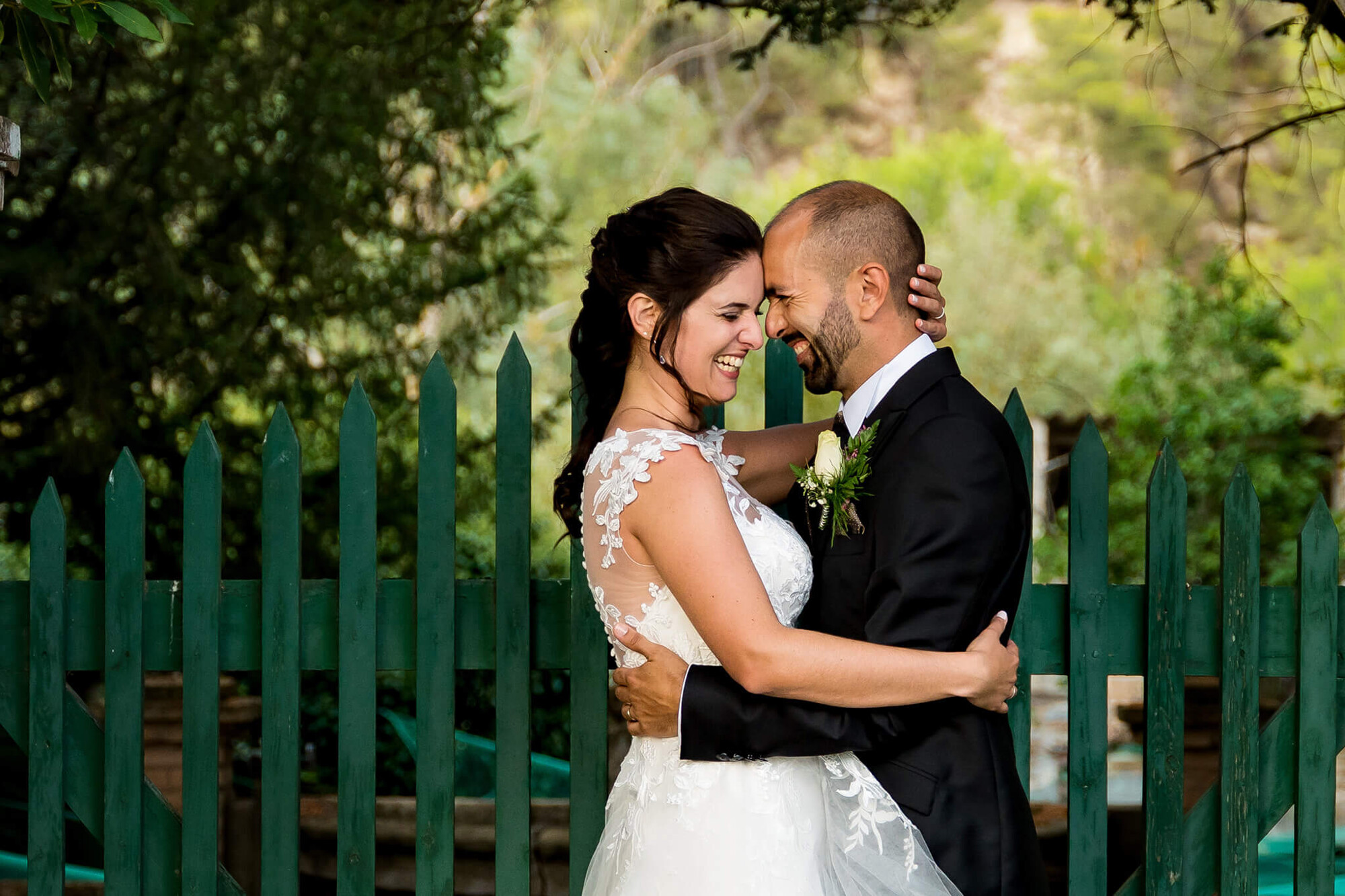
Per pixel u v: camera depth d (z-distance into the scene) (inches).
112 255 325.4
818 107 991.6
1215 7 319.3
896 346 117.4
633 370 117.6
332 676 345.1
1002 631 109.0
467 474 365.7
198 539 139.7
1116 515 545.6
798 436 137.7
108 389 318.3
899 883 106.5
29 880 139.3
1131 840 234.5
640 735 113.4
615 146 921.5
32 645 139.6
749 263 113.7
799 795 110.1
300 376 338.6
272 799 139.4
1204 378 553.3
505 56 388.2
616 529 110.0
